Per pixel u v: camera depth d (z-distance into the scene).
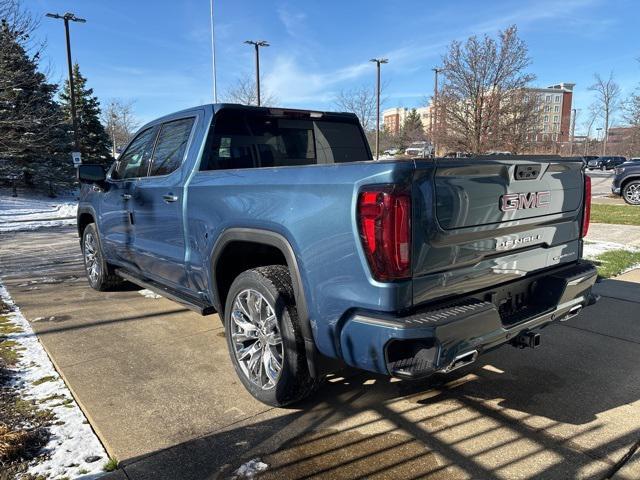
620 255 7.08
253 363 3.08
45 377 3.39
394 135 46.19
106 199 4.97
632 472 2.35
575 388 3.22
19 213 18.72
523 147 17.50
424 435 2.68
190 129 3.84
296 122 4.33
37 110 19.83
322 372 2.70
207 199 3.28
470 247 2.46
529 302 3.00
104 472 2.37
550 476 2.33
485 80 17.41
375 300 2.24
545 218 2.93
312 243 2.50
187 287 3.79
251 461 2.45
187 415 2.90
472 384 3.29
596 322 4.45
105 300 5.38
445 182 2.31
